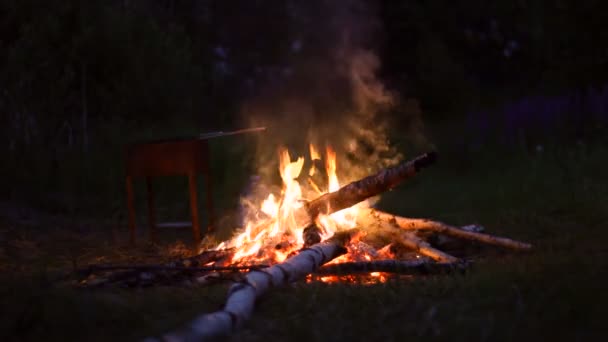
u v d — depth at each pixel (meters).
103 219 8.98
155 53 13.06
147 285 4.86
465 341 3.30
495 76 22.62
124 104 12.26
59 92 11.47
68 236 7.79
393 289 4.36
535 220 7.30
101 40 12.23
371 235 6.25
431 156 5.89
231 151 10.69
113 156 10.49
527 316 3.56
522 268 4.38
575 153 10.51
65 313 3.72
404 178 6.00
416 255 5.98
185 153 6.92
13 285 4.01
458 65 19.94
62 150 10.59
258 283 4.16
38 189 9.78
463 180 10.88
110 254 6.83
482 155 12.02
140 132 11.45
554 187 8.70
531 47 19.23
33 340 3.52
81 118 11.91
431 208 8.80
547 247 5.77
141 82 12.55
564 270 4.25
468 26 23.02
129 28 12.75
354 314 3.82
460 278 4.52
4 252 6.70
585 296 3.73
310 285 4.45
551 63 15.16
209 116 15.22
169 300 4.24
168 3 16.83
